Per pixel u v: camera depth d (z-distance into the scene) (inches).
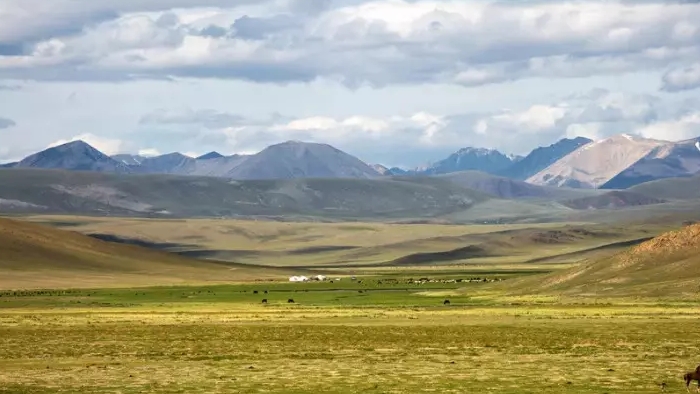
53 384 5433.1
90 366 6368.1
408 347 7588.6
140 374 5895.7
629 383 5255.9
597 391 4958.2
